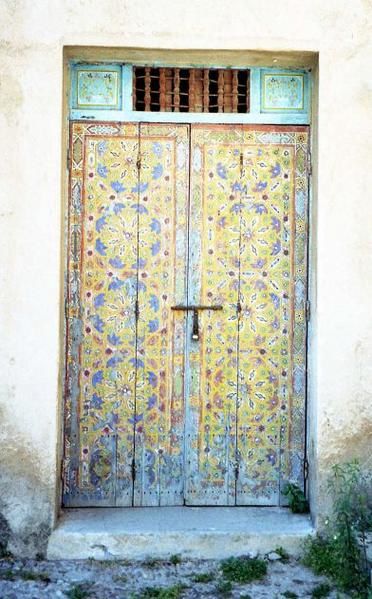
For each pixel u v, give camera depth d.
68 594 4.18
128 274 4.91
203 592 4.23
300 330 4.94
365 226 4.65
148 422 4.94
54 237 4.56
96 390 4.91
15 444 4.57
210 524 4.72
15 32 4.54
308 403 4.90
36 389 4.57
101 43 4.57
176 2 4.59
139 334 4.92
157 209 4.92
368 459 4.65
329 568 4.43
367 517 4.52
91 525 4.68
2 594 4.16
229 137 4.93
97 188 4.89
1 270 4.55
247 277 4.94
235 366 4.95
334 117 4.63
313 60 4.78
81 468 4.91
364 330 4.65
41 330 4.57
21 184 4.55
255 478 4.97
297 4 4.62
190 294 4.93
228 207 4.93
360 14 4.64
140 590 4.23
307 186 4.92
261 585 4.32
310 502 4.83
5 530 4.59
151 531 4.62
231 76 4.95
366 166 4.64
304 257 4.93
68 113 4.85
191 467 4.95
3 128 4.54
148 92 4.91
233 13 4.61
